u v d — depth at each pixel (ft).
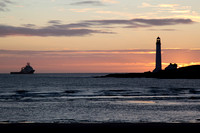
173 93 257.55
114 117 112.98
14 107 146.92
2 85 423.64
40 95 236.84
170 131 55.77
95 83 518.78
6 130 56.65
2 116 115.65
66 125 61.00
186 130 56.39
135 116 115.03
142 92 273.13
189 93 256.52
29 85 429.38
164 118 110.01
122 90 308.19
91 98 205.87
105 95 235.61
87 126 60.18
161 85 433.48
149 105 156.04
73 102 174.60
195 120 104.94
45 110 134.21
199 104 160.76
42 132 55.42
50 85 433.07
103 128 58.44
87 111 130.62
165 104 161.58
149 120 105.50
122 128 58.29
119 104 162.09
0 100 189.16
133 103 168.25
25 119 108.58
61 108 142.51
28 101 181.78
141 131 55.98
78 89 329.52
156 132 55.21
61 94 249.14
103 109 138.31
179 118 109.60
